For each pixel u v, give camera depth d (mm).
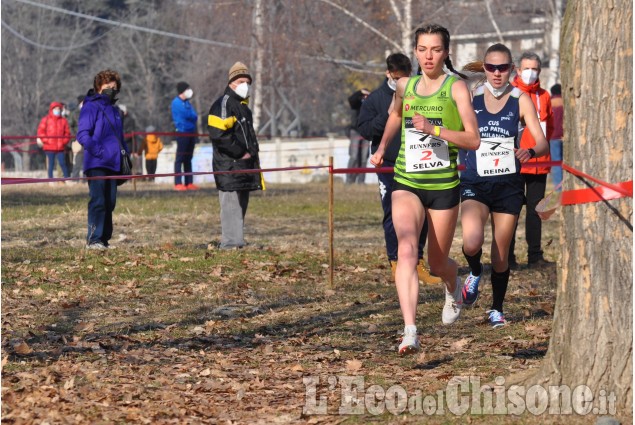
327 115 86812
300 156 50906
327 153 50594
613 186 8227
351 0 59000
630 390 8266
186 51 85000
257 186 18891
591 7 8234
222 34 75125
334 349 11383
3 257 17641
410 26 51062
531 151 11719
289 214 26750
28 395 9117
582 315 8414
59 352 11000
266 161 51219
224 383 9789
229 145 18547
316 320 13062
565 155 8508
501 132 11906
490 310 12789
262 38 61188
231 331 12375
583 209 8367
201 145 49125
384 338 12016
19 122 83438
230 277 16203
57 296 14570
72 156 39188
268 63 62031
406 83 10531
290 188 37719
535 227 17266
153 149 40281
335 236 21906
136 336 12000
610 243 8289
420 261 15859
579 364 8430
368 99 15398
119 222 23750
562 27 8547
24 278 15789
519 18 58094
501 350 11180
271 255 18312
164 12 91125
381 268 17406
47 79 87000
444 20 54906
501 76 11758
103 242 19016
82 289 15086
